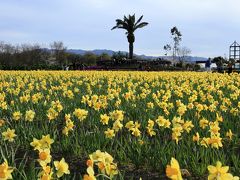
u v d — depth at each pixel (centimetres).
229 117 1029
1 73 3234
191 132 839
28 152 786
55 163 408
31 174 525
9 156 644
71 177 645
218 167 323
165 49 9000
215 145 604
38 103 1252
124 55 8231
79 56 9531
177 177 300
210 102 1197
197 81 2206
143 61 6156
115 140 830
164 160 656
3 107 1087
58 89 1697
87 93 1670
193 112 1062
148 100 1362
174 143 717
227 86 1889
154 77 2628
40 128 966
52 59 9400
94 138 788
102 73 3188
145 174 654
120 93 1644
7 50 9344
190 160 672
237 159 640
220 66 5225
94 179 347
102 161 408
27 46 9456
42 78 2700
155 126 959
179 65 6125
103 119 742
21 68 5131
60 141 855
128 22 6906
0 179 378
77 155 757
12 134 659
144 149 730
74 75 2950
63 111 1169
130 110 1154
